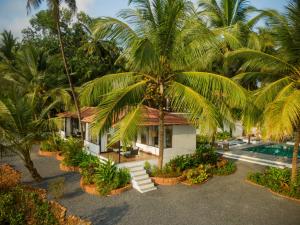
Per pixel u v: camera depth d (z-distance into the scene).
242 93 10.91
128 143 10.40
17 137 13.55
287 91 10.90
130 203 11.61
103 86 12.59
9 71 26.94
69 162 16.88
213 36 11.86
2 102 13.12
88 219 10.09
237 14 21.64
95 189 12.77
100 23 12.03
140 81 12.88
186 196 12.48
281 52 12.27
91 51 30.31
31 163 14.37
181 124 17.59
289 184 12.92
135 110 11.60
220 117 11.65
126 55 12.62
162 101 13.83
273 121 9.48
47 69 28.16
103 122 10.68
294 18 11.08
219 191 13.18
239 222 9.88
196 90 12.23
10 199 10.48
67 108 27.23
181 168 15.51
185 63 12.58
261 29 22.38
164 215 10.45
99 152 17.70
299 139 12.58
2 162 18.81
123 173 13.89
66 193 12.80
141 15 12.16
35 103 21.88
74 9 18.84
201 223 9.80
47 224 9.52
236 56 12.84
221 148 23.94
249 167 18.09
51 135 15.10
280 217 10.28
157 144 17.92
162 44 11.99
